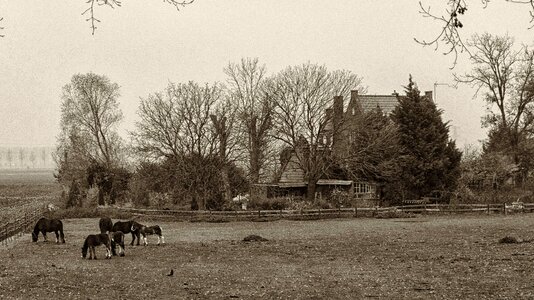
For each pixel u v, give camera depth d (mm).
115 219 65125
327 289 25203
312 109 72750
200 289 25359
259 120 73500
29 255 37062
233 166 69750
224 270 30688
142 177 71125
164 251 38781
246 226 58031
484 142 86750
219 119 68375
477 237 44844
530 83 78062
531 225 53938
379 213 65312
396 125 71875
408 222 59500
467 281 26344
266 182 77188
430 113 71625
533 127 80875
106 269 31031
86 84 98750
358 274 28984
